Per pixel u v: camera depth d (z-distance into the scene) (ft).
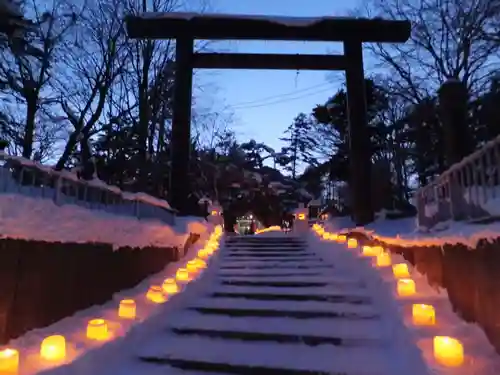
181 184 35.78
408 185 77.82
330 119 71.15
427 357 11.43
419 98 62.59
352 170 36.47
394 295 16.35
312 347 14.55
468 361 11.13
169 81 63.77
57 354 11.74
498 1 54.65
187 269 23.31
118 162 56.80
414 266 20.22
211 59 37.99
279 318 17.21
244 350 14.48
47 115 57.36
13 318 12.44
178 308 18.54
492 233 11.30
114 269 19.06
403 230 26.37
